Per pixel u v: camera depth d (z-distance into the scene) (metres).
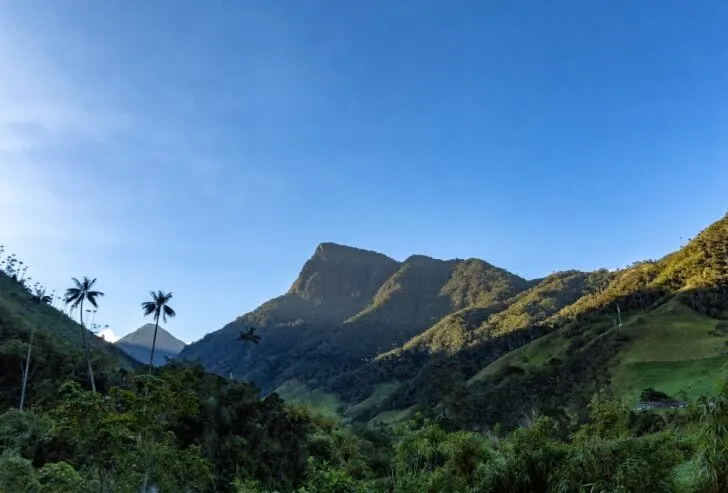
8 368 69.06
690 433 15.21
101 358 81.25
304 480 49.75
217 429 47.38
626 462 14.64
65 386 17.89
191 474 27.08
